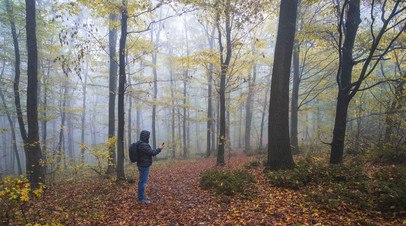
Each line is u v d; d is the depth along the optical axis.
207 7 11.75
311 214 5.32
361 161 9.88
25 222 5.31
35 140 9.70
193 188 8.55
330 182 6.90
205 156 22.09
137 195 7.84
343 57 9.59
